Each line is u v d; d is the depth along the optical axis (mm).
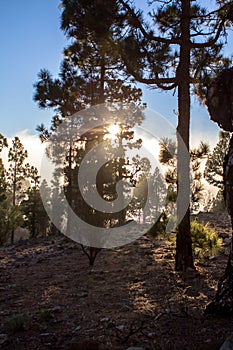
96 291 6121
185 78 8078
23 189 35875
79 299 5676
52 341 3918
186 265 7340
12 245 16172
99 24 7695
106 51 8008
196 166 7984
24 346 3820
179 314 4508
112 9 7590
